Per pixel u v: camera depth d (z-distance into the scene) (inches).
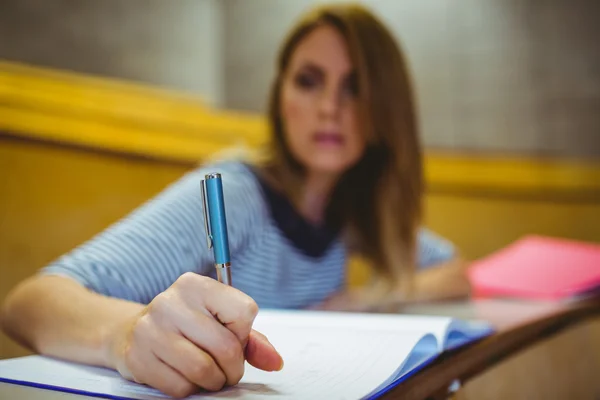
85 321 18.6
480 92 68.9
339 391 14.5
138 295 24.1
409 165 40.4
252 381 15.6
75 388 15.4
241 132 58.8
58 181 44.8
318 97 37.3
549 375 28.3
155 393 14.9
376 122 38.5
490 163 68.3
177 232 26.9
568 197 67.9
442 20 68.8
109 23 49.3
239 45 60.0
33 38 43.9
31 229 43.2
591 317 35.2
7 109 41.8
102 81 48.5
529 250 46.6
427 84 68.9
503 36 68.9
